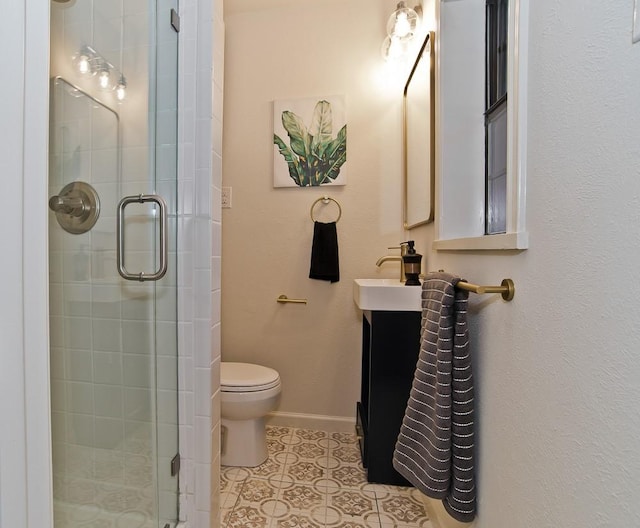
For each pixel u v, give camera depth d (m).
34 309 0.51
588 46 0.54
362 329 1.97
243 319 2.10
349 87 1.99
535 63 0.70
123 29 1.02
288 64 2.03
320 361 2.04
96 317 1.00
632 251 0.45
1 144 0.48
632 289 0.45
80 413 0.97
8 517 0.49
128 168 1.05
